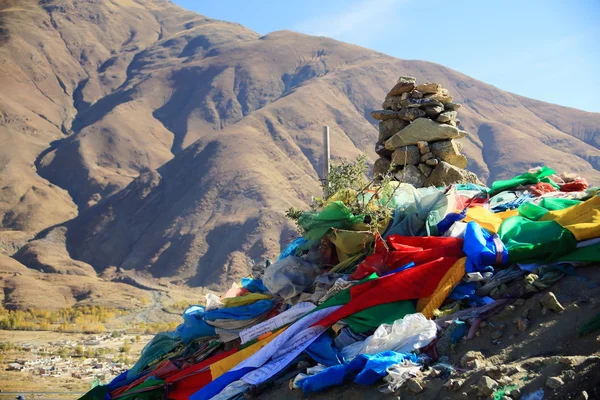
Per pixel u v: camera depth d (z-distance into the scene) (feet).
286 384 22.45
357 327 22.74
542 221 24.44
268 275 26.91
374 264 24.45
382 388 19.66
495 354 19.42
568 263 21.86
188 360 27.53
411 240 25.07
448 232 25.62
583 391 16.30
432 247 24.64
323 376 20.79
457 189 32.24
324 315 23.70
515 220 24.79
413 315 21.31
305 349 22.97
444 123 37.55
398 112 38.93
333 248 27.84
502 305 21.48
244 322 27.35
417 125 37.50
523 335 19.71
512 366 18.10
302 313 25.08
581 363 17.19
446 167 36.35
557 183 31.86
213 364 25.22
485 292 22.38
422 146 37.04
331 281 25.63
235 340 27.27
